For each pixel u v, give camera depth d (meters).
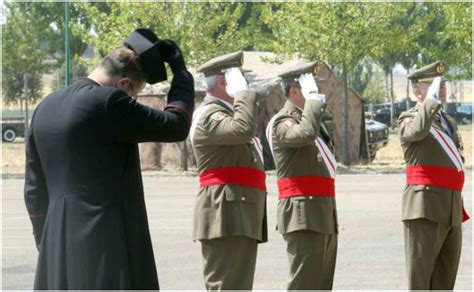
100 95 6.82
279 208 10.15
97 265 6.75
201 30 33.09
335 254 10.39
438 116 11.05
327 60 35.12
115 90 6.85
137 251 6.93
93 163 6.81
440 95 10.95
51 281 6.88
